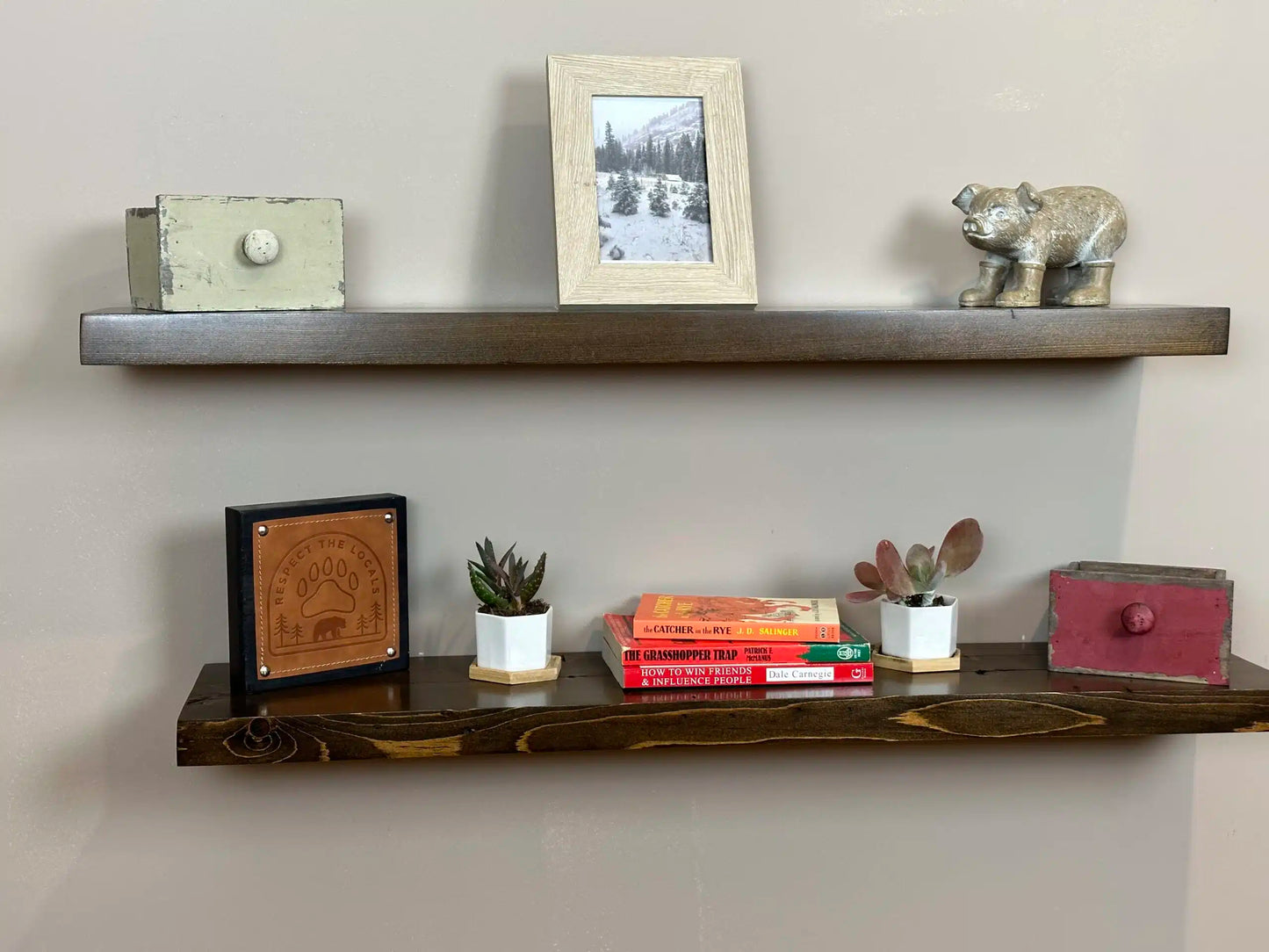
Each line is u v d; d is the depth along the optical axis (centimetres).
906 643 145
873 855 157
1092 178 151
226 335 124
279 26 139
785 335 132
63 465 140
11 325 137
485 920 152
